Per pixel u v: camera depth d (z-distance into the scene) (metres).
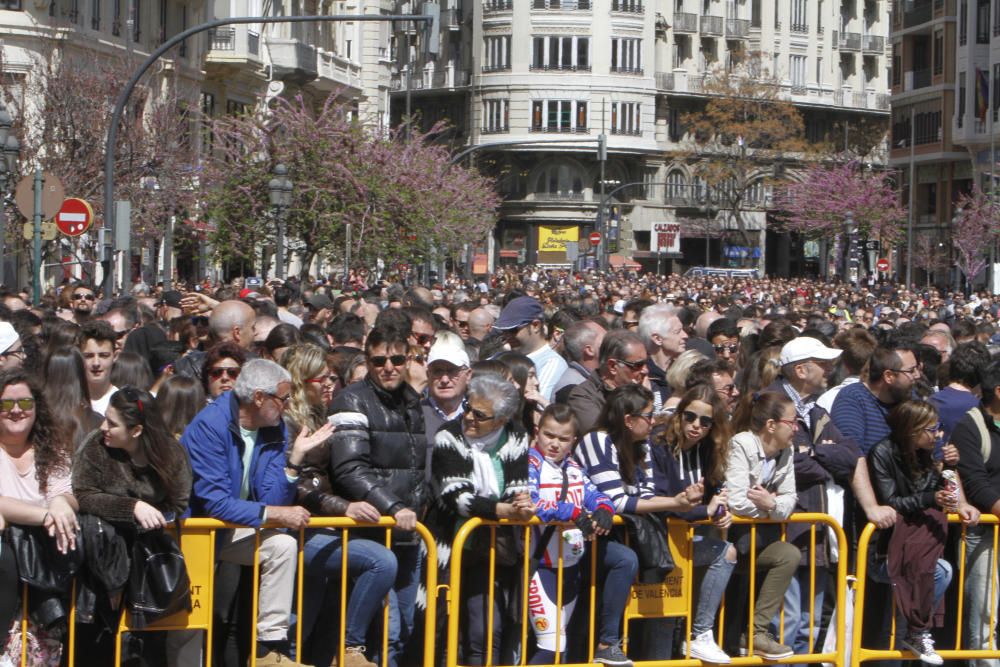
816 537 15.19
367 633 13.88
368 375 14.10
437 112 158.38
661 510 13.94
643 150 151.38
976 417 15.47
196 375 17.20
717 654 14.48
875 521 15.05
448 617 13.73
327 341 21.38
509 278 85.94
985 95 117.56
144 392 12.53
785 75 159.62
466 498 13.60
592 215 150.38
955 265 118.94
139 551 12.51
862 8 167.00
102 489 12.38
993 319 48.97
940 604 15.27
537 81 149.62
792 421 14.69
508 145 68.06
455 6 155.00
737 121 146.62
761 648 14.75
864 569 15.07
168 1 75.94
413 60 158.25
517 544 13.86
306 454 13.66
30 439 12.48
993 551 15.32
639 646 14.43
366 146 64.88
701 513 14.31
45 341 20.58
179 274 75.06
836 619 14.96
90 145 59.47
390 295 33.72
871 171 150.38
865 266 141.25
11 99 58.38
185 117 69.19
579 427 14.34
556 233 150.88
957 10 123.00
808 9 161.75
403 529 13.55
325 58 100.62
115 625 12.59
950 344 23.83
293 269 88.94
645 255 152.25
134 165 60.88
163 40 75.38
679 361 16.72
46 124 59.44
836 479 15.43
